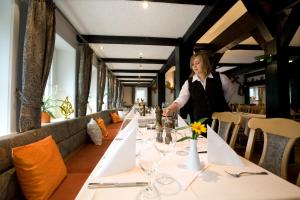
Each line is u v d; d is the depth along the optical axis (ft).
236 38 12.62
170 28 12.70
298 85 24.56
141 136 5.87
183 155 3.91
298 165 9.11
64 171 5.24
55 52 12.74
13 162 4.14
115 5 9.62
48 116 8.27
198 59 6.63
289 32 8.15
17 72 6.81
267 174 2.93
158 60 21.98
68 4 9.49
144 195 2.33
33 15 6.45
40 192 4.08
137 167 3.29
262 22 8.73
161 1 8.66
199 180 2.74
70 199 4.22
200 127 3.21
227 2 8.50
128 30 12.98
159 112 6.69
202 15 10.21
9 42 6.53
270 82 8.85
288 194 2.30
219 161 3.36
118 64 24.32
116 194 2.39
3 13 6.55
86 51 13.32
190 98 7.30
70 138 7.97
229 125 5.75
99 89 20.02
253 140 4.33
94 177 2.89
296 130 3.50
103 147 9.23
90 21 11.48
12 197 4.09
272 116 8.66
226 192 2.37
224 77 6.86
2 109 6.45
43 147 4.75
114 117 19.39
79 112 12.59
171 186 2.55
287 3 8.04
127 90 54.90
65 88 12.90
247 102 34.68
